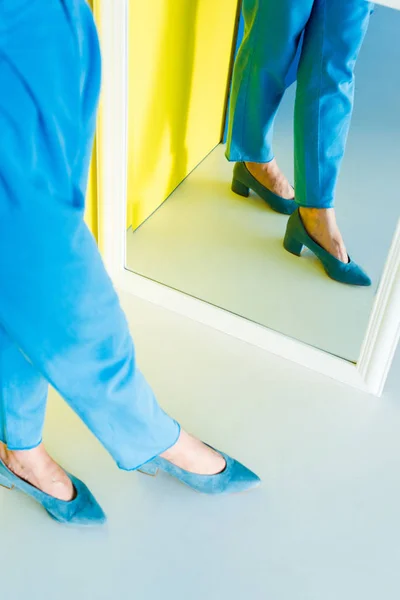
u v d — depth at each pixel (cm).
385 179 149
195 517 153
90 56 93
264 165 162
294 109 150
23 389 121
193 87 152
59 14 86
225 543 149
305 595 143
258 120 155
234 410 173
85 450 162
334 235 163
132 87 160
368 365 174
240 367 182
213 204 174
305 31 139
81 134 95
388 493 161
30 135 89
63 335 104
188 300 191
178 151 167
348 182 154
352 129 146
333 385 181
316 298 175
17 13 83
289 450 166
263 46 142
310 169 157
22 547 145
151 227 183
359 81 139
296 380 181
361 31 133
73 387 113
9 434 129
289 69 145
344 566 148
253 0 139
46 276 98
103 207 180
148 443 133
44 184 92
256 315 186
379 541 153
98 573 142
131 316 191
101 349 110
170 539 149
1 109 87
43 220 94
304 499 158
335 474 163
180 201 177
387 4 128
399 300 158
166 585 142
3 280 99
